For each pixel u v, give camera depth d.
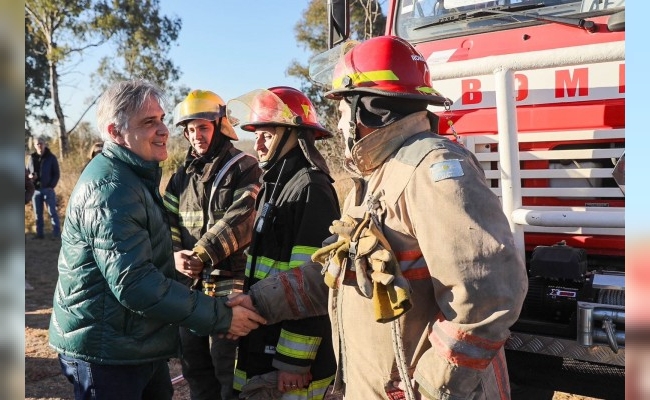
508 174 2.90
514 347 2.79
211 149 3.37
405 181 1.70
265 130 2.74
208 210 3.36
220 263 3.29
